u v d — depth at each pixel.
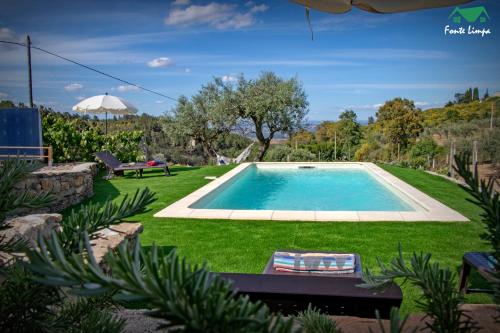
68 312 1.09
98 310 1.10
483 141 16.31
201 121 22.64
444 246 5.80
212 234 6.61
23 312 0.92
